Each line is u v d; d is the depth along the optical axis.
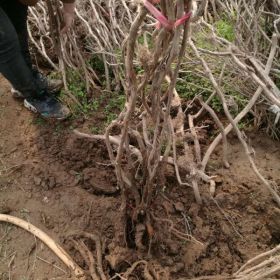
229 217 1.95
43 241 1.90
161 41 1.14
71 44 2.58
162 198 1.90
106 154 2.21
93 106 2.43
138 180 1.82
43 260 1.85
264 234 1.91
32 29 2.81
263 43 2.30
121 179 1.62
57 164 2.19
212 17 2.94
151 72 1.24
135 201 1.78
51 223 1.97
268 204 1.97
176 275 1.77
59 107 2.31
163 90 2.29
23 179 2.14
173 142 1.88
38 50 2.64
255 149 2.23
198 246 1.83
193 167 1.93
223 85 2.37
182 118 2.02
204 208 1.98
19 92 2.36
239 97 2.35
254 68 1.93
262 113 2.27
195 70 2.40
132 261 1.79
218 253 1.86
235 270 1.80
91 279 1.76
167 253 1.83
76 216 1.98
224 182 2.08
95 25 2.57
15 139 2.30
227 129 2.06
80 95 2.46
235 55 1.94
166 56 1.23
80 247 1.86
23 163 2.19
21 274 1.81
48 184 2.11
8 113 2.42
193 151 2.18
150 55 1.21
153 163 1.61
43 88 2.27
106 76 2.48
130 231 1.86
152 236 1.78
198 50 2.02
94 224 1.95
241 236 1.91
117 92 2.49
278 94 1.86
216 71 2.37
